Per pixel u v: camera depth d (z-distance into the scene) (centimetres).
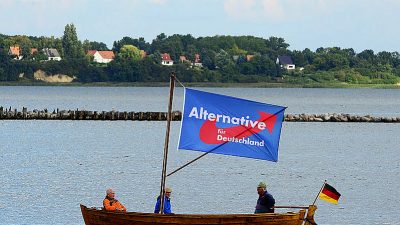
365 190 9962
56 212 8062
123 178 10869
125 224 5959
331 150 16062
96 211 6047
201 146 5947
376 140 18738
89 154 14512
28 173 11319
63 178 10769
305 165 13050
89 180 10594
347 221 7856
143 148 15925
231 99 5959
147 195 9312
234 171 12000
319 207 8675
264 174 11644
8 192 9375
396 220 7900
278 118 5978
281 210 8556
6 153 14538
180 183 10469
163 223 5878
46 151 15012
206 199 9088
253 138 5959
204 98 5966
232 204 8738
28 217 7775
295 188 10150
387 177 11362
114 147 16050
